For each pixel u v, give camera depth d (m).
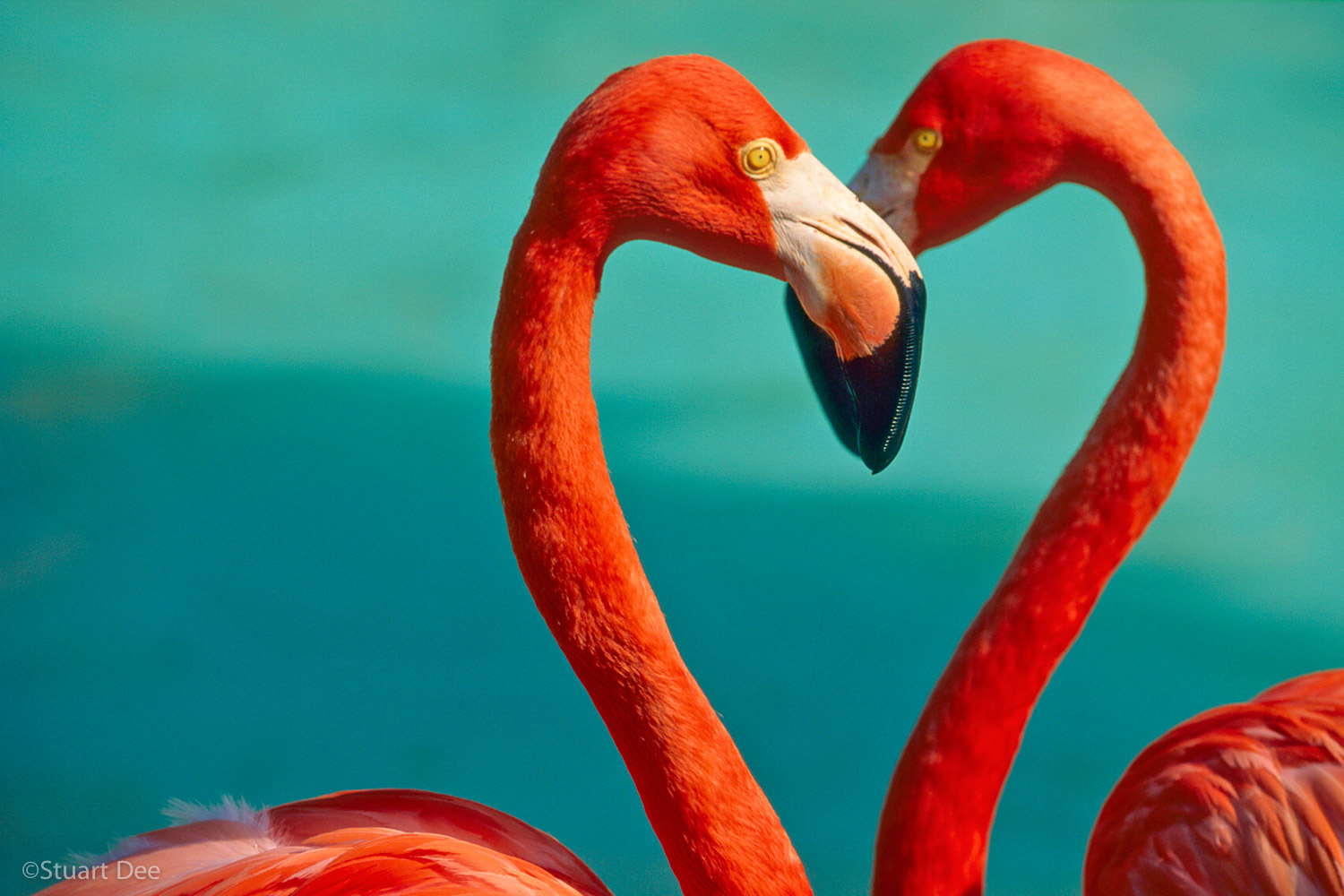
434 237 14.27
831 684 6.55
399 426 10.54
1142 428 2.60
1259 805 2.51
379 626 7.39
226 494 9.14
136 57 18.89
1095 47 17.89
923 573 7.89
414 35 19.75
